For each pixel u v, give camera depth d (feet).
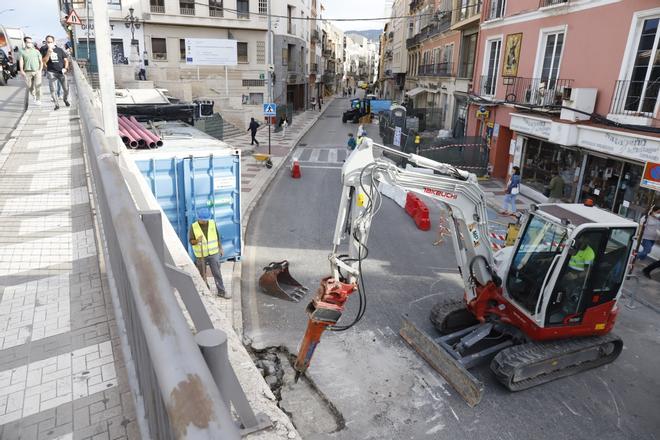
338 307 18.97
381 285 34.71
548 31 55.83
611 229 22.86
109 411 8.64
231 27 133.18
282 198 58.70
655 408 23.00
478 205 25.39
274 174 71.67
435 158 71.87
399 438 20.20
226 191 33.99
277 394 22.40
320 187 65.31
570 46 51.49
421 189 23.76
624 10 43.04
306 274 35.91
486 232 26.03
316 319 18.70
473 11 85.87
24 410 8.63
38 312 11.96
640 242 38.99
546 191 57.21
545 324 23.81
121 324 9.96
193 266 14.24
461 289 34.37
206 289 12.78
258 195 58.65
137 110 56.49
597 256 23.13
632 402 23.35
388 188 61.72
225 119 113.29
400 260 39.75
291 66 159.33
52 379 9.48
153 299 4.32
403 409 21.90
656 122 39.50
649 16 40.60
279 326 28.32
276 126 118.93
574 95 46.80
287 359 25.21
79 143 32.19
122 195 7.44
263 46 138.41
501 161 70.69
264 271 34.40
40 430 8.17
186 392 3.19
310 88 202.69
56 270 14.35
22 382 9.38
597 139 44.78
